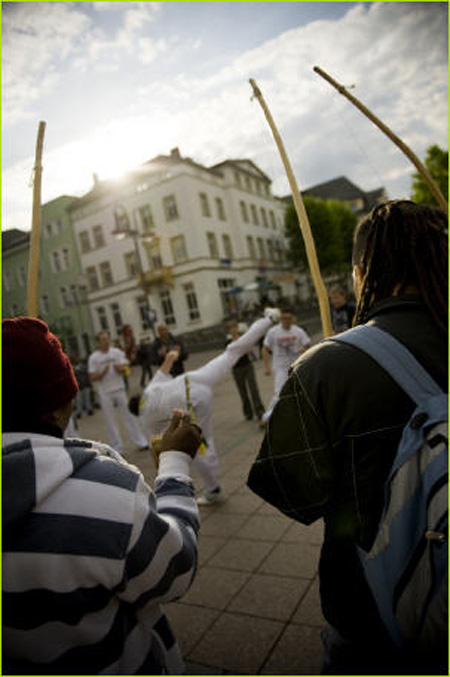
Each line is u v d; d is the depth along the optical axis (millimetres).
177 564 861
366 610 924
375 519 886
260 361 14711
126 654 829
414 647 838
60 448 830
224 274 31203
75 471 813
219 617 2295
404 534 815
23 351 862
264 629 2145
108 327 33375
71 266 34531
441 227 1015
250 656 1983
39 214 1363
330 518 979
